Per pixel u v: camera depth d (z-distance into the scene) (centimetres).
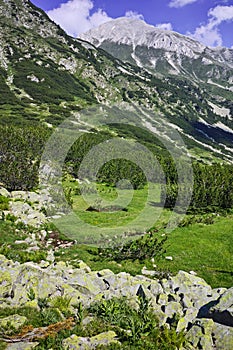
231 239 2103
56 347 815
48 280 1116
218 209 2898
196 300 1123
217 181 3094
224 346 880
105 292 1139
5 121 9300
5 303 1024
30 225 2080
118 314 996
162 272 1548
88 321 958
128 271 1548
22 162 3272
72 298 1064
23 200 2597
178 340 905
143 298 1084
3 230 1877
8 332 873
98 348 828
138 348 858
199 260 1770
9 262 1316
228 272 1633
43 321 938
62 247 1847
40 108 12369
